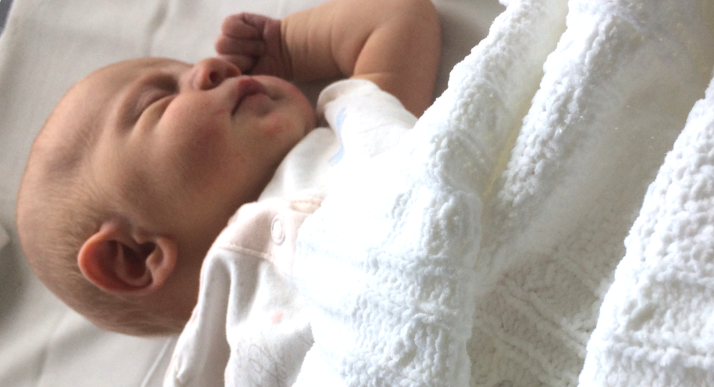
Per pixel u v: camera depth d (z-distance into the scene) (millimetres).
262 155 742
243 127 735
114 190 722
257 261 624
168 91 784
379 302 349
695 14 353
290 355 565
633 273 275
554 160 337
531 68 381
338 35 848
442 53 831
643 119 365
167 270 715
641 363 261
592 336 281
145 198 717
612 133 354
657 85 360
